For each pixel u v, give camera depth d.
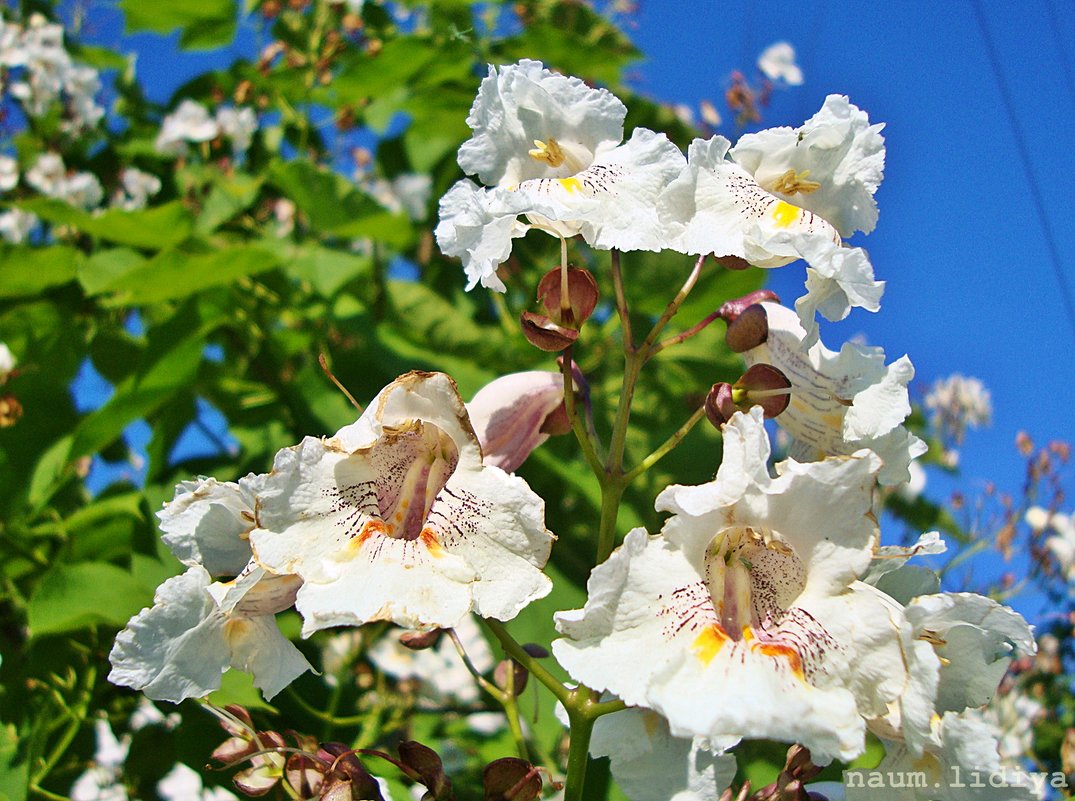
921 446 0.21
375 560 0.18
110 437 0.36
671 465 0.37
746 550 0.18
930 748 0.19
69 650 0.34
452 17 0.44
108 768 0.38
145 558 0.34
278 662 0.21
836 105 0.20
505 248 0.19
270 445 0.37
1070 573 0.50
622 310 0.21
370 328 0.38
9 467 0.37
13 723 0.35
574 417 0.21
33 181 0.47
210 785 0.30
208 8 0.48
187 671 0.20
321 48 0.48
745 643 0.17
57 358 0.40
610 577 0.17
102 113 0.51
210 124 0.46
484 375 0.38
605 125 0.21
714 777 0.21
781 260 0.21
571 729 0.21
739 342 0.21
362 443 0.19
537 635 0.32
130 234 0.39
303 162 0.40
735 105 0.44
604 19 0.51
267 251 0.35
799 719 0.16
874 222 0.20
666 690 0.16
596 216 0.19
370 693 0.38
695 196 0.19
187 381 0.36
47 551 0.38
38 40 0.50
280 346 0.39
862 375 0.21
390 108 0.48
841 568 0.18
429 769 0.21
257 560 0.18
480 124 0.21
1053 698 0.49
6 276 0.39
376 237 0.41
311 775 0.22
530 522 0.18
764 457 0.18
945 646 0.19
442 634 0.34
